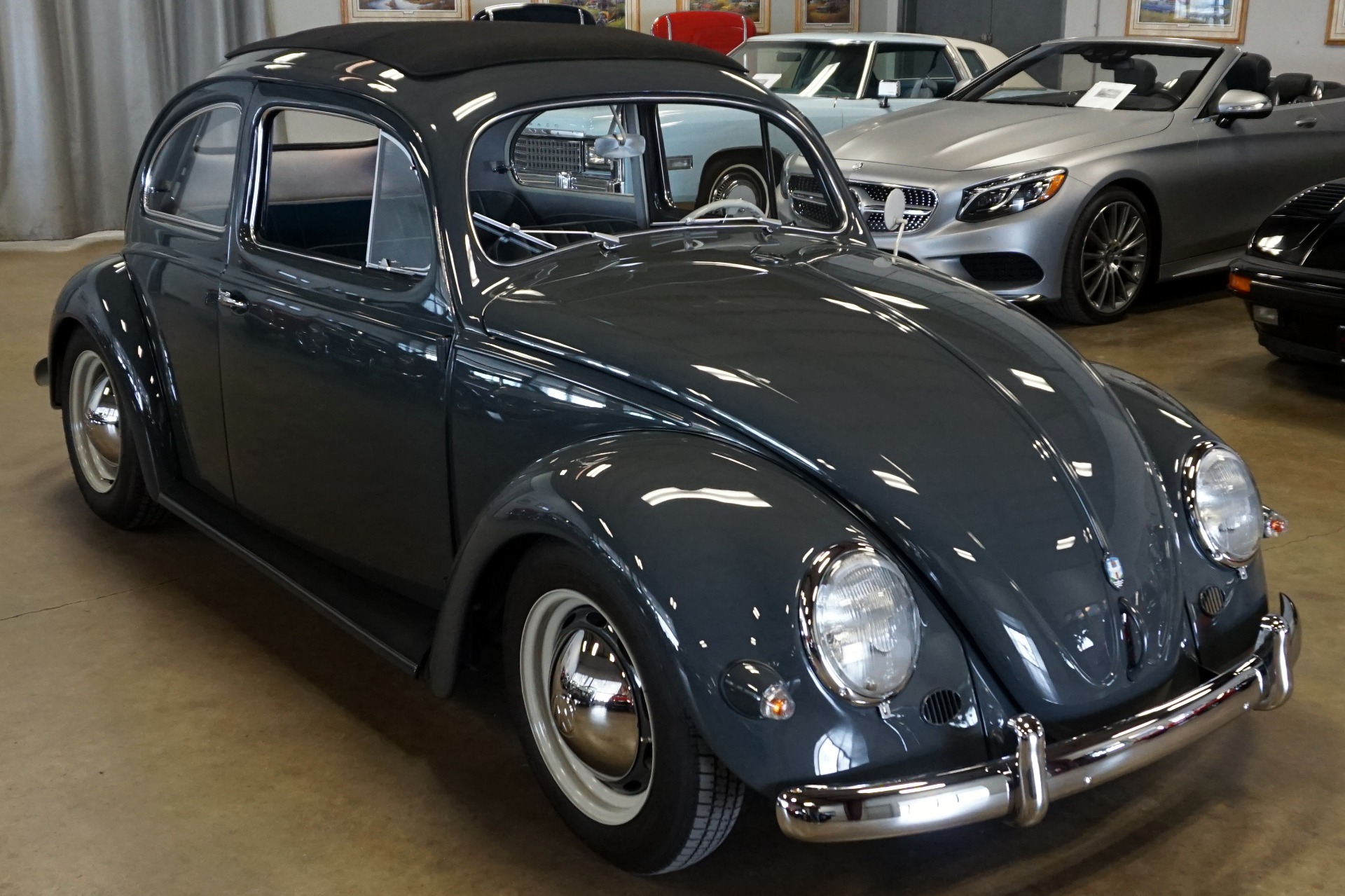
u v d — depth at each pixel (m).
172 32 8.55
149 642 2.82
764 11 11.20
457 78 2.42
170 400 3.11
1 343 5.51
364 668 2.71
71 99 8.16
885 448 1.90
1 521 3.52
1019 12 10.64
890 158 5.62
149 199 3.17
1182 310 6.04
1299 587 3.05
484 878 2.00
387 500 2.47
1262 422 4.32
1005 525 1.87
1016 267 5.41
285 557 2.75
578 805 2.02
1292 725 2.46
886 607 1.69
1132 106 5.96
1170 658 1.94
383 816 2.17
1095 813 2.18
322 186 2.96
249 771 2.30
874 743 1.69
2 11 7.73
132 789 2.24
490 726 2.48
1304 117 6.27
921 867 2.04
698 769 1.76
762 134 2.83
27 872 2.01
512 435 2.18
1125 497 2.01
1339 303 4.23
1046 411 2.09
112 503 3.37
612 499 1.81
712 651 1.67
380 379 2.40
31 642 2.80
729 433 1.95
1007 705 1.81
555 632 2.00
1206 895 1.96
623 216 2.63
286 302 2.61
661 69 2.68
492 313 2.24
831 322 2.19
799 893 1.97
